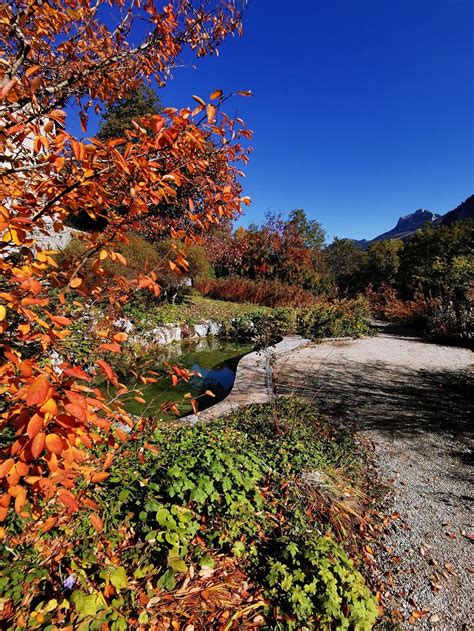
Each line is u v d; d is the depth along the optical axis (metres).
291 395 4.98
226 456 2.60
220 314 12.49
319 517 2.60
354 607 1.79
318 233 32.19
